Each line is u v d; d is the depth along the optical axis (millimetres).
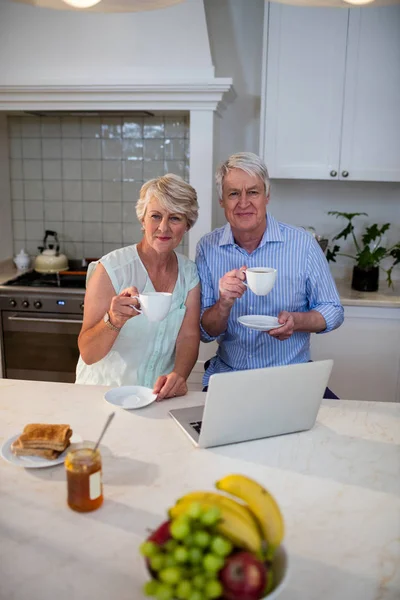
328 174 3084
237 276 1760
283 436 1389
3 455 1250
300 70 2988
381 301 2916
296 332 2047
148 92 2963
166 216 1745
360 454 1306
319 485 1172
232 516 781
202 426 1277
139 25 2955
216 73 3400
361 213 3293
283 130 3066
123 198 3664
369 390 3066
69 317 3141
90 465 1057
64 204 3717
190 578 716
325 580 899
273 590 756
